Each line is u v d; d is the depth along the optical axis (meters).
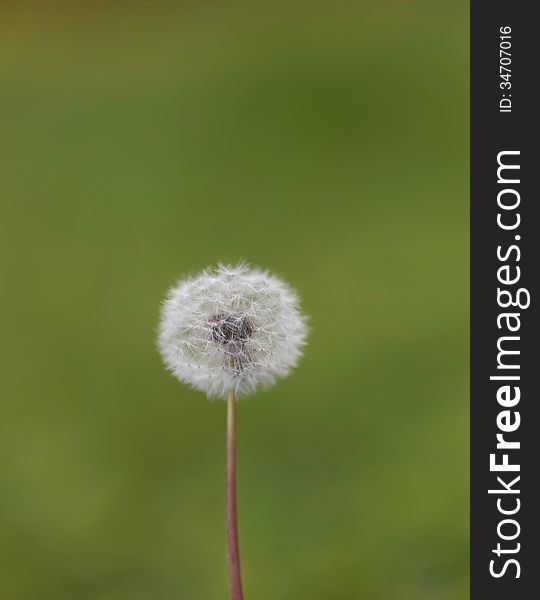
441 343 1.15
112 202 1.73
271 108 1.97
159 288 1.40
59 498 0.90
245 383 0.63
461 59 2.05
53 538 0.84
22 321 1.32
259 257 1.49
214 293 0.64
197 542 0.83
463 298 1.26
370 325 1.23
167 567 0.82
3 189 1.81
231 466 0.61
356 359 1.14
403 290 1.30
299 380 1.11
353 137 1.84
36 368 1.19
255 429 1.01
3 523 0.85
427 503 0.83
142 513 0.87
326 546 0.82
